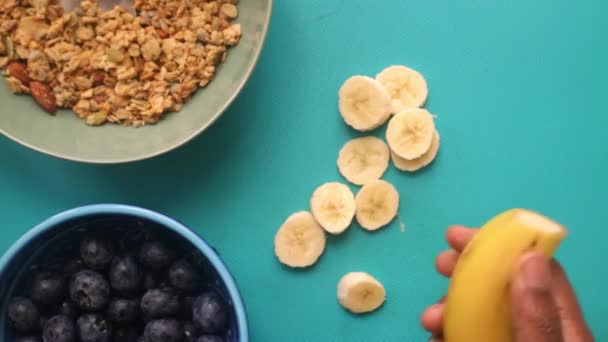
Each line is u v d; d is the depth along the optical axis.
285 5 0.57
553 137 0.58
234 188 0.57
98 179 0.56
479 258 0.43
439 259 0.53
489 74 0.57
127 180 0.57
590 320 0.58
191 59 0.54
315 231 0.57
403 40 0.57
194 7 0.54
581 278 0.58
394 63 0.57
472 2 0.57
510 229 0.43
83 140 0.54
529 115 0.58
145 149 0.54
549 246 0.42
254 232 0.57
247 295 0.57
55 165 0.56
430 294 0.57
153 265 0.53
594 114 0.58
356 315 0.57
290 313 0.57
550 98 0.58
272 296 0.57
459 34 0.57
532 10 0.58
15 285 0.53
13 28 0.53
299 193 0.57
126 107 0.54
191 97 0.55
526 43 0.58
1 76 0.54
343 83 0.57
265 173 0.57
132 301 0.53
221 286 0.53
